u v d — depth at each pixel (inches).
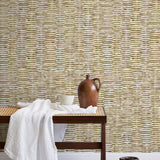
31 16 122.6
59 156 123.0
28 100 124.2
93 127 123.3
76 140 123.5
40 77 123.6
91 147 104.0
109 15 122.0
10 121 95.9
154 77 122.1
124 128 122.8
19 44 123.2
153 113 122.5
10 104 124.1
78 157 123.0
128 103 122.6
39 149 97.0
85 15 122.2
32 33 122.9
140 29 121.7
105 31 122.1
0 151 123.1
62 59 123.0
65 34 122.6
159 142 122.8
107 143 123.2
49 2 122.3
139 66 122.1
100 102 123.0
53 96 124.0
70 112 100.9
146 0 121.4
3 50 123.5
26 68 123.6
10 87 124.1
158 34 121.4
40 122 96.6
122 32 121.8
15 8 122.7
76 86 123.4
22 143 94.3
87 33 122.3
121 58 122.1
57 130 116.2
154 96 122.4
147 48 121.8
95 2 122.1
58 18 122.4
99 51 122.3
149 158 122.5
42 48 123.0
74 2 122.1
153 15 121.4
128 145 123.2
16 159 93.0
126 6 121.7
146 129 122.9
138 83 122.3
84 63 122.8
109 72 122.5
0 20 123.1
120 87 122.5
